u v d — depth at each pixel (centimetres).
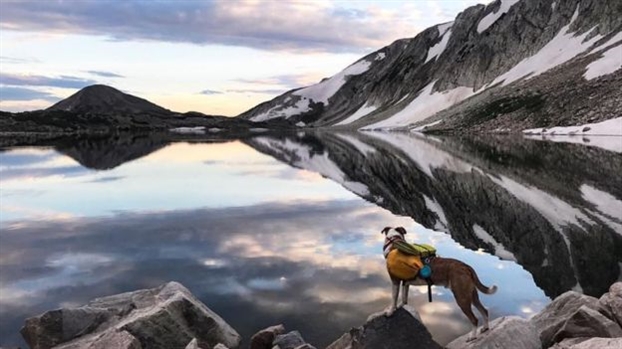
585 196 2852
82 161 5619
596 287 1477
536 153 5462
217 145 9031
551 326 1023
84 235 2136
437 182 3759
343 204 2931
